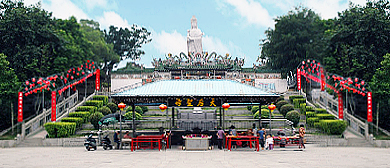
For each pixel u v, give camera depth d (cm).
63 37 4891
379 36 4038
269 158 1952
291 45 5594
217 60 5981
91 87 5612
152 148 2488
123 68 7362
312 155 2123
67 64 4891
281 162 1769
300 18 5741
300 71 4972
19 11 4153
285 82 5794
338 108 3603
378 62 4091
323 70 4188
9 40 4125
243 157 2003
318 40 5459
